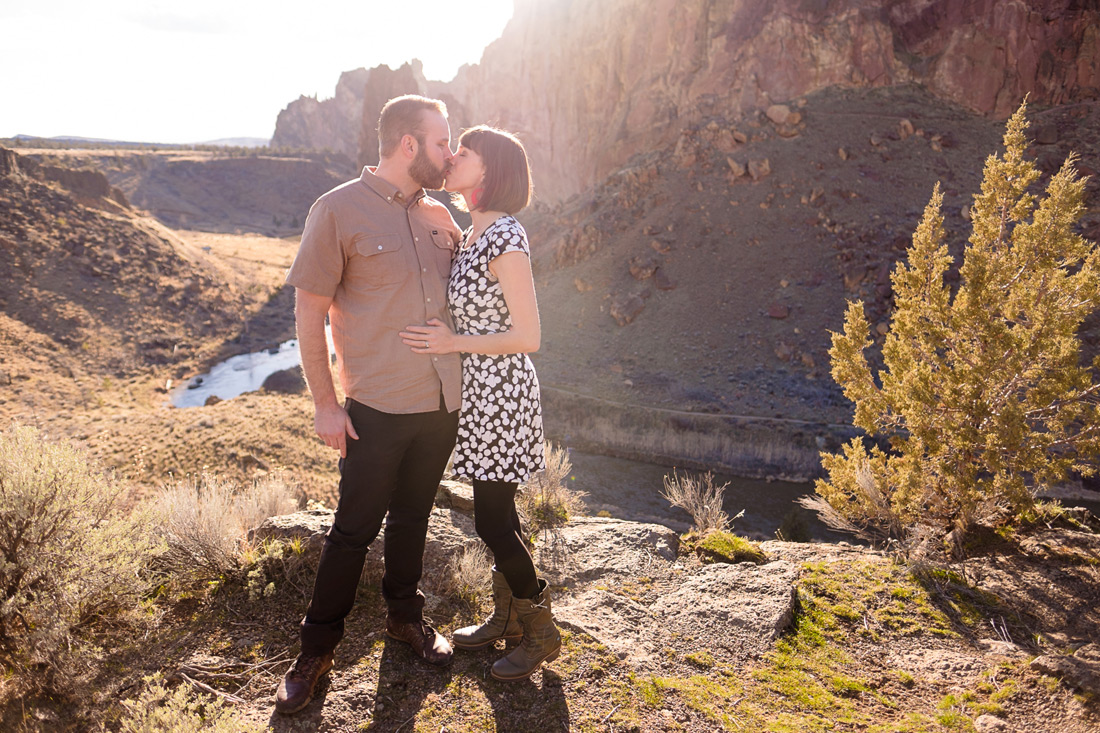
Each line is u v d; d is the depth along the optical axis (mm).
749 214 59125
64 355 64125
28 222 81812
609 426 40938
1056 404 5547
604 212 64500
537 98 124125
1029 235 5633
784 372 46156
